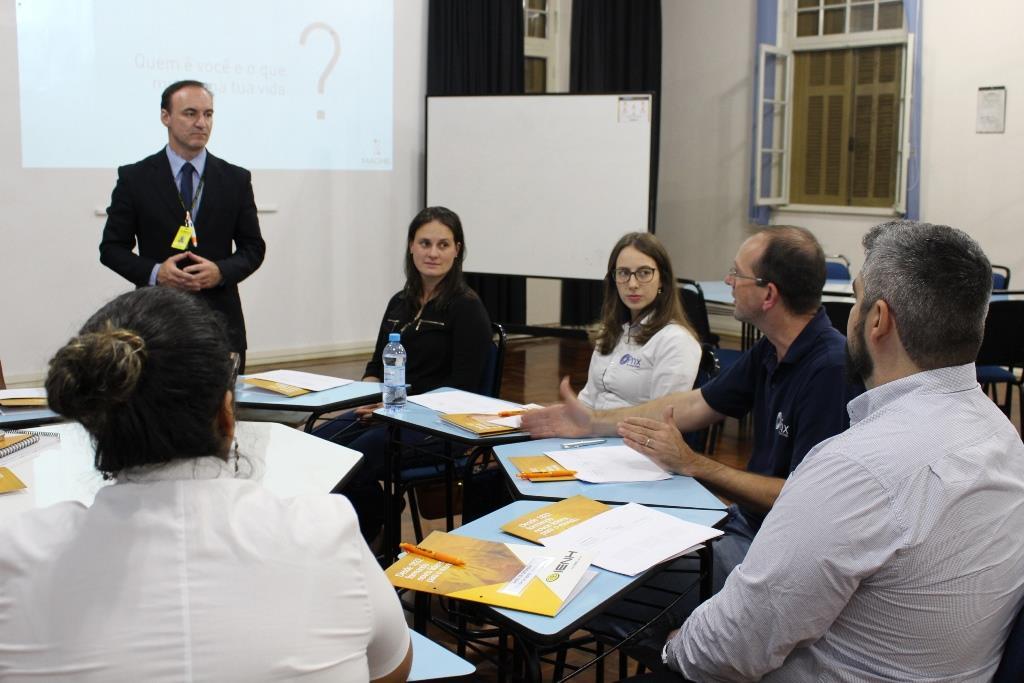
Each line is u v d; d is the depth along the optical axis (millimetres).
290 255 6113
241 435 2082
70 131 5137
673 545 1649
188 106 3615
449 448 2789
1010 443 1285
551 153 6188
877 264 1329
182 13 5441
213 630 913
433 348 3180
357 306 6508
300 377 3020
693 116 7840
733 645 1337
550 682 2428
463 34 6641
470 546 1631
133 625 908
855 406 1371
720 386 2326
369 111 6371
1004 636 1281
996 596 1240
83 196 5223
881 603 1242
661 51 7609
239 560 941
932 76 6543
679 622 1895
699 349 2705
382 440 2928
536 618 1401
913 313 1274
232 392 1026
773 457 2117
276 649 923
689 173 7930
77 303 5270
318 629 947
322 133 6148
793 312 2072
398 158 6590
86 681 896
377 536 3080
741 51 7449
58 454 2109
